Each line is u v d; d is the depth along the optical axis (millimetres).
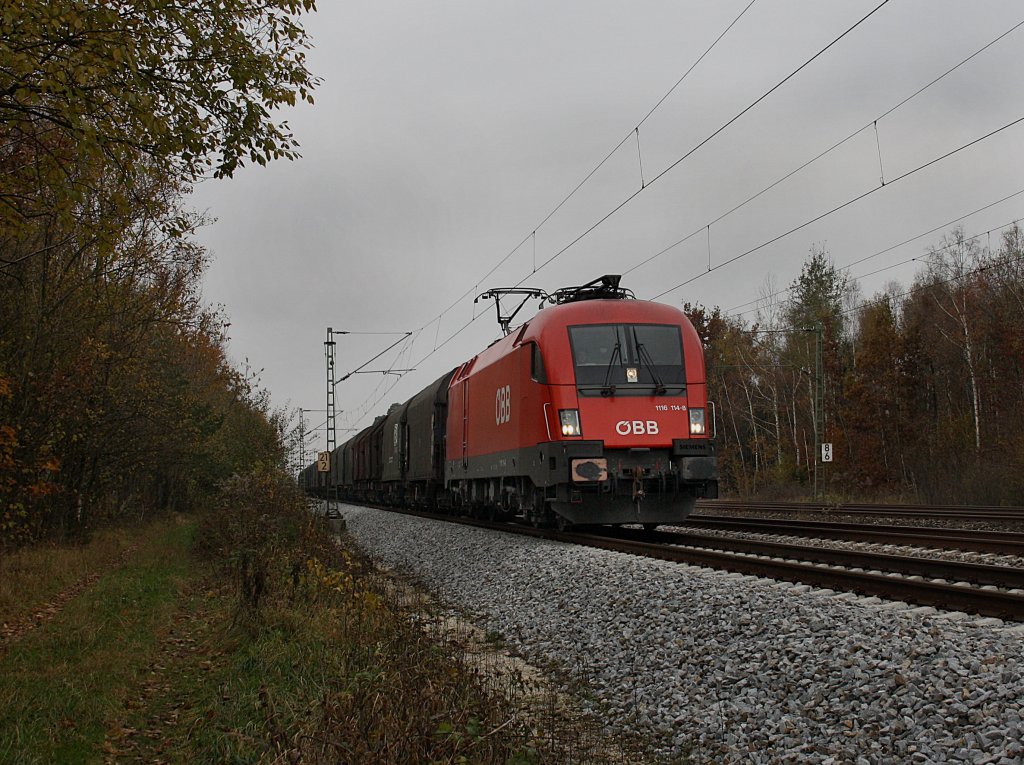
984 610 7629
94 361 19094
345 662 7523
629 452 15305
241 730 6227
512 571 14000
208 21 9281
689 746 6258
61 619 10664
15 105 8375
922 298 46688
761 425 57625
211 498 31188
